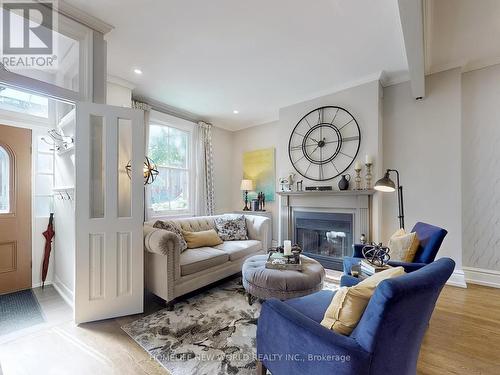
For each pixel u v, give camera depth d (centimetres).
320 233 387
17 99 275
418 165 317
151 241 232
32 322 208
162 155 427
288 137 409
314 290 212
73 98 210
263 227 377
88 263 207
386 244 332
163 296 232
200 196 466
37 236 288
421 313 100
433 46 265
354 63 289
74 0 192
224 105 418
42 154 293
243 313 222
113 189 217
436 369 154
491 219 290
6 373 148
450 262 113
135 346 175
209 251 292
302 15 209
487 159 293
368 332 91
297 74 314
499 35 246
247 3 195
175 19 214
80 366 155
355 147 338
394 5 198
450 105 300
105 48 228
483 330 197
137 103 369
